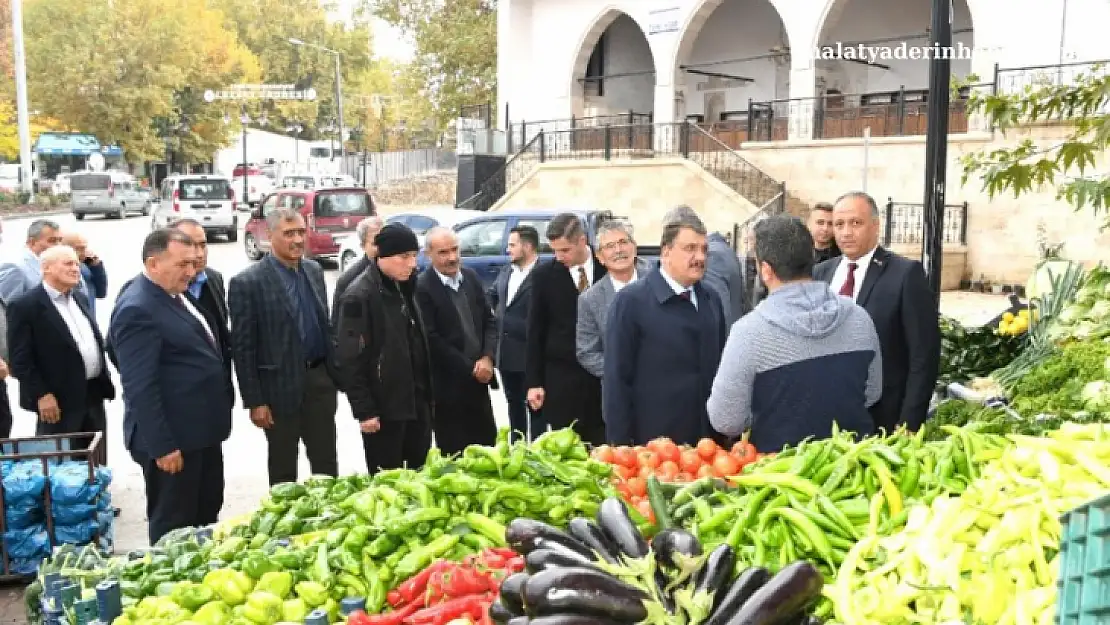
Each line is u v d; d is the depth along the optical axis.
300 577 3.45
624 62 31.09
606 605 2.34
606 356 5.14
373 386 6.12
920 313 5.06
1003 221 18.31
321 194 23.50
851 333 4.17
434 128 54.28
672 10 26.95
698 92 29.72
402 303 6.24
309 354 6.71
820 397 4.11
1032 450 3.40
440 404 7.11
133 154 62.53
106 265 23.58
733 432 4.36
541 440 4.22
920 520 3.20
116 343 5.37
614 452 4.39
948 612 2.86
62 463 6.29
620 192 23.44
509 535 2.86
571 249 6.61
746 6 28.20
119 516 7.24
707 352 5.06
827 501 3.50
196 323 5.63
